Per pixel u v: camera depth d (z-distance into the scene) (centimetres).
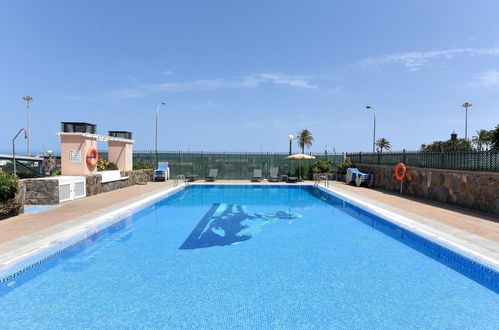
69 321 431
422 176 1413
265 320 436
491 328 420
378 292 525
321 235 876
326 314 454
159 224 1002
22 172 1806
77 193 1326
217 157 2486
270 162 2511
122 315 447
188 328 413
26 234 732
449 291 531
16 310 461
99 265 638
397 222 899
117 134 2005
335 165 2555
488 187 1019
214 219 1084
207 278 575
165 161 2473
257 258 684
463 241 695
